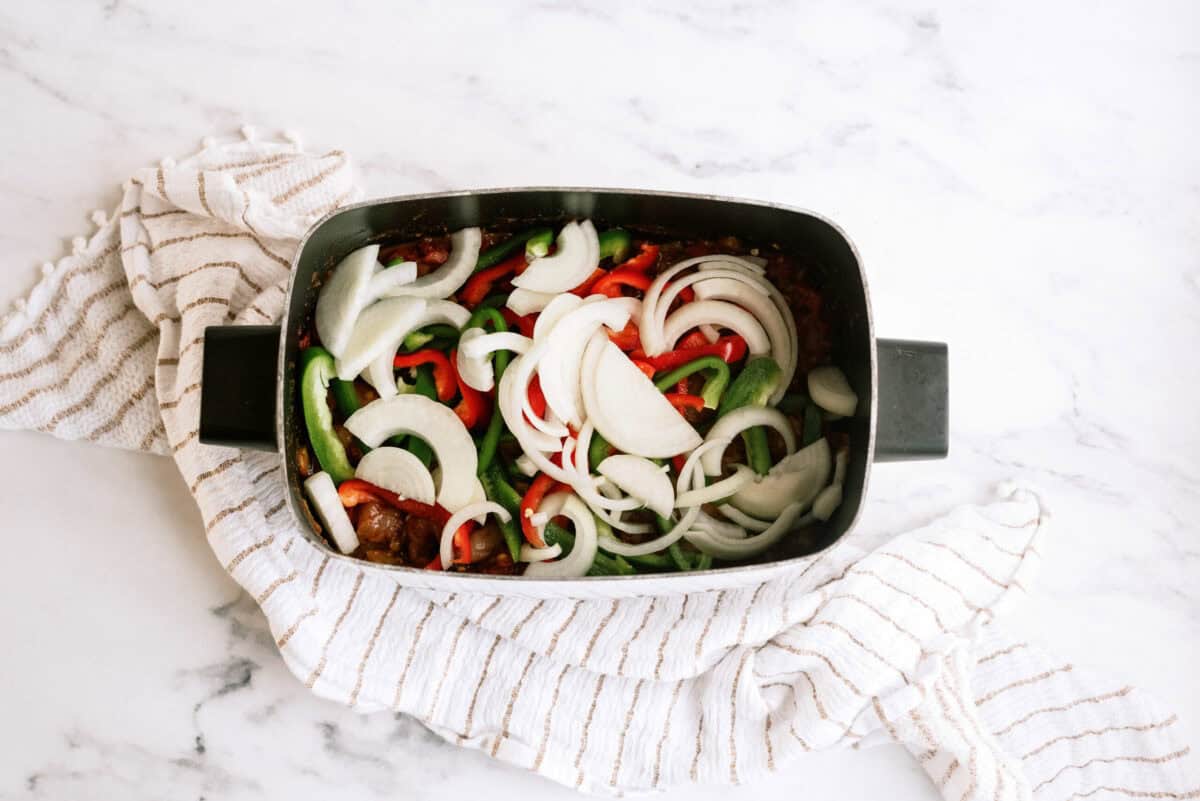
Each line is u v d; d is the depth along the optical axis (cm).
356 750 101
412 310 93
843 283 91
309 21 104
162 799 101
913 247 106
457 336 94
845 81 106
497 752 99
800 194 105
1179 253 107
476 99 104
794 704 99
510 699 99
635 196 90
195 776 101
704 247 95
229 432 88
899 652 98
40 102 104
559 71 105
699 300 94
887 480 105
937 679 99
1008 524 103
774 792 102
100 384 101
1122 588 105
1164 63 107
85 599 101
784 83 106
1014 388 106
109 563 102
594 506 92
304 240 88
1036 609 105
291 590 97
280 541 98
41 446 102
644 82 105
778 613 98
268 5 104
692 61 105
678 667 97
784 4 106
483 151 104
